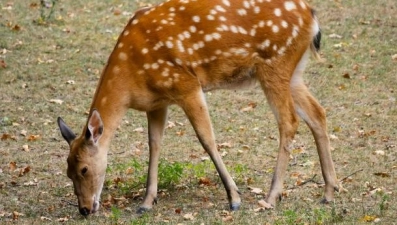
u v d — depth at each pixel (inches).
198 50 448.1
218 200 472.7
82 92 707.4
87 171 439.5
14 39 818.2
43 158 573.0
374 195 459.8
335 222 410.3
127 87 449.4
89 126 435.5
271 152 570.6
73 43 813.9
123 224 430.6
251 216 429.4
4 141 608.4
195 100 448.1
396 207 433.7
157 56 445.7
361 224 406.6
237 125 629.6
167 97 451.5
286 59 457.7
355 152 555.5
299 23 457.7
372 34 813.9
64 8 904.3
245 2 455.2
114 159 565.3
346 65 744.3
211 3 452.4
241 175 518.0
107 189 504.4
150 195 463.5
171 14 451.5
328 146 463.2
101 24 863.7
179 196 482.0
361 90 690.2
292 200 462.0
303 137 598.9
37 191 507.5
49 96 699.4
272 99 458.9
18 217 458.6
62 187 513.0
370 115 634.2
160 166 502.0
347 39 803.4
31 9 902.4
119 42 454.6
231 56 452.1
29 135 617.6
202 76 452.4
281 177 455.5
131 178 519.8
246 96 692.1
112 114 449.7
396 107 650.2
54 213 464.4
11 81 727.1
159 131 470.9
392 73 722.8
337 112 645.3
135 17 458.9
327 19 852.0
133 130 626.8
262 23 452.8
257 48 454.6
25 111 667.4
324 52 773.3
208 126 449.4
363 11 869.8
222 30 449.1
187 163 532.1
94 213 452.1
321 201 456.1
